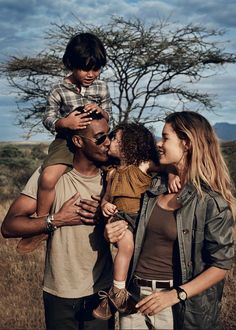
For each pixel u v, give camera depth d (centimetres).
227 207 381
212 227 379
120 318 419
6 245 1042
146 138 428
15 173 3338
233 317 641
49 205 454
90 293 455
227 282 735
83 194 450
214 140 394
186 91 2728
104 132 434
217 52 2612
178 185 393
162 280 395
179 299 377
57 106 507
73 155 452
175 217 391
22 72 2603
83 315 458
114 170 436
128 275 416
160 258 396
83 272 454
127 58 2581
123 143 425
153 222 397
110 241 412
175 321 393
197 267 385
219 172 389
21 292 777
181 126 391
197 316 384
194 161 387
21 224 454
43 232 451
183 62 2598
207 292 386
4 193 2691
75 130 438
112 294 409
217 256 379
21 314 691
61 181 453
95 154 436
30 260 936
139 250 404
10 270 882
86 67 492
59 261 453
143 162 425
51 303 460
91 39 498
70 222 446
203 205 382
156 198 402
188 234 385
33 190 461
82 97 507
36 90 2675
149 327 406
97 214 445
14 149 4669
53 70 2581
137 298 403
